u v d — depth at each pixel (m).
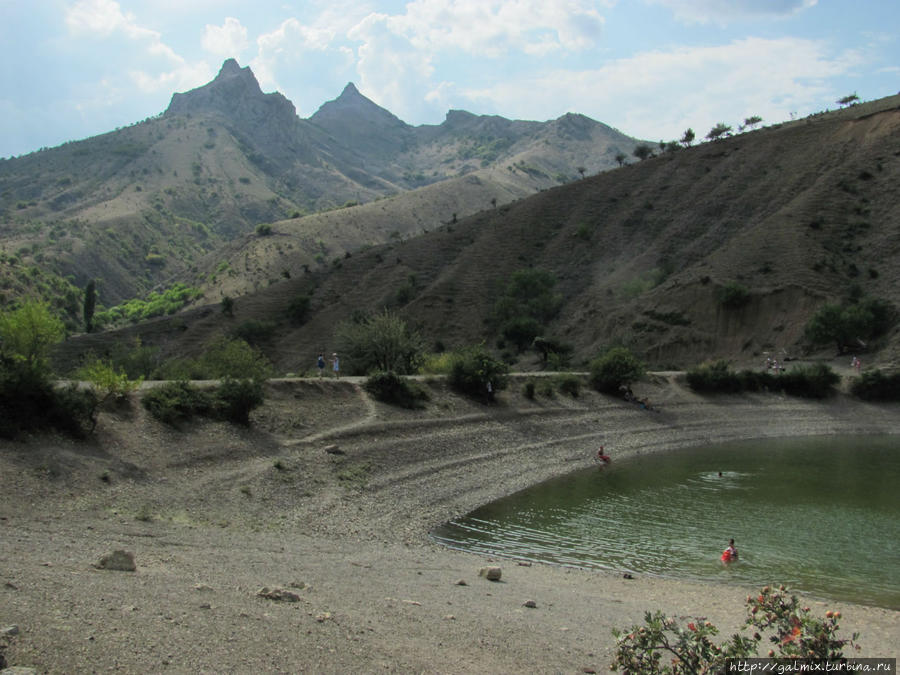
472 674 10.00
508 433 42.59
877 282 76.06
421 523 26.28
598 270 105.44
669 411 54.06
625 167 133.00
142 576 12.84
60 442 24.11
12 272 148.62
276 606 11.88
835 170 97.31
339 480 29.55
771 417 55.06
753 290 79.56
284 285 124.56
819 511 28.50
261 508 24.55
